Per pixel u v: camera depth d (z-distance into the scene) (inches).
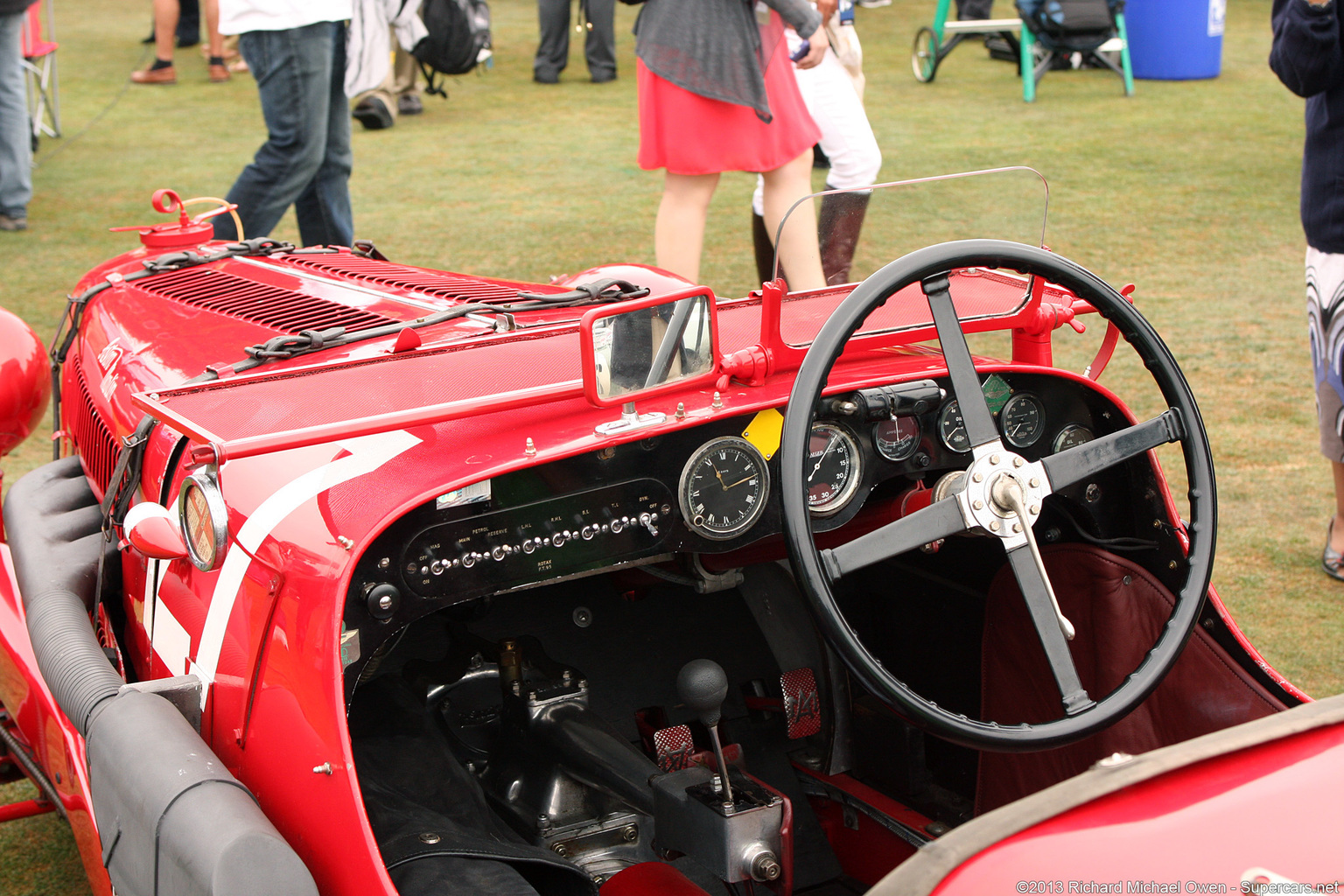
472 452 71.2
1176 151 381.1
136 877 67.4
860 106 209.5
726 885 87.4
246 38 215.8
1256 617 145.1
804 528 68.3
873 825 98.3
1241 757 51.7
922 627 103.6
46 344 218.7
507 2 720.3
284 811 68.8
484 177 353.7
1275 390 211.3
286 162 222.8
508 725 95.6
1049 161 365.4
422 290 113.2
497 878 70.6
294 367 89.9
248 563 72.0
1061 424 86.0
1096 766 52.2
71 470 114.0
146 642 87.6
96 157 372.2
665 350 73.7
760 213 210.5
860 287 70.5
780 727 104.7
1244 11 665.0
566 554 72.9
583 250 279.3
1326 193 142.6
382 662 96.7
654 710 101.5
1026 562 73.5
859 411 77.5
